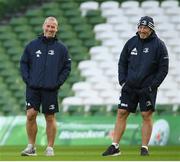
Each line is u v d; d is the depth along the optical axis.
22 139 55.66
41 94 34.41
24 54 34.62
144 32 33.81
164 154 36.41
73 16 74.56
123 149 45.59
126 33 71.56
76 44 71.38
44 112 34.41
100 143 54.94
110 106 64.94
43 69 34.25
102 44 71.06
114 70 67.94
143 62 33.94
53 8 75.81
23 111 66.25
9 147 49.88
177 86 65.50
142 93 34.00
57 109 34.59
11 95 67.81
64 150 43.88
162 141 54.69
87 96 65.56
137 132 54.53
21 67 34.56
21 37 73.69
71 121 55.91
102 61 69.06
